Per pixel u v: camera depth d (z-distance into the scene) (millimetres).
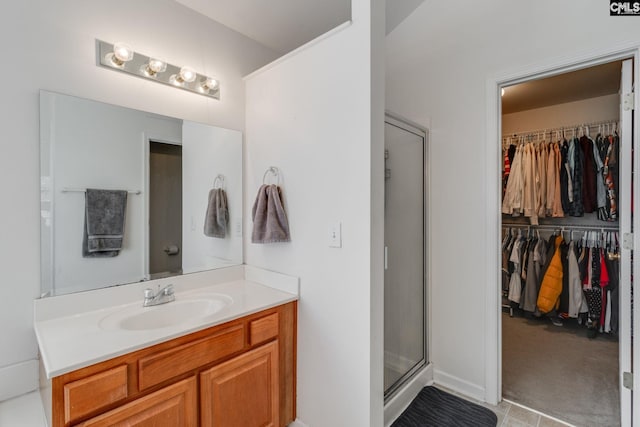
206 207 1878
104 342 1086
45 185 1344
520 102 3439
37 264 1323
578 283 3004
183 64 1785
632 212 1590
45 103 1339
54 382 913
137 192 1614
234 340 1369
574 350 2713
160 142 1699
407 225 2098
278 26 2049
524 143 3555
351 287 1420
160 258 1694
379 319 1417
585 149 2914
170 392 1161
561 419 1812
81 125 1437
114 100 1537
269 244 1861
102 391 998
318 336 1567
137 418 1076
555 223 3488
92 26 1463
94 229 1476
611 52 1580
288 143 1729
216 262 1917
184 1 1770
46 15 1337
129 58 1524
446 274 2203
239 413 1391
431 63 2271
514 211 3279
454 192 2162
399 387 1946
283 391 1608
